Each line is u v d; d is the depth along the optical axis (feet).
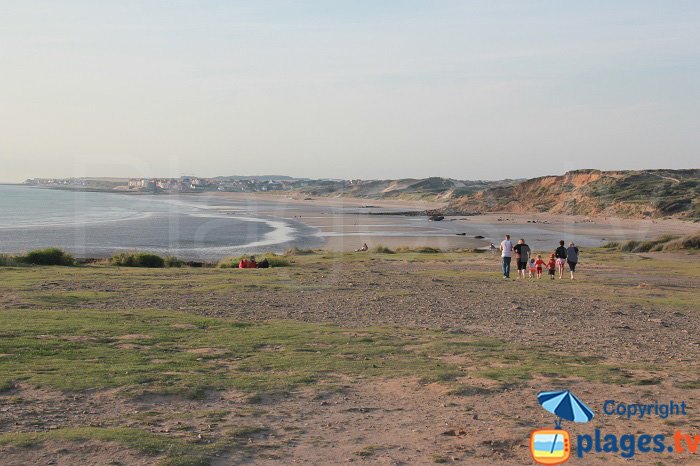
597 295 67.67
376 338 39.96
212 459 19.89
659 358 37.06
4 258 87.86
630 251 154.92
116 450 20.10
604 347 40.09
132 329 39.45
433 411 25.55
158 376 28.81
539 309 56.29
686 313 56.18
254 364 32.14
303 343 37.76
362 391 28.09
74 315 43.88
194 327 41.47
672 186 416.26
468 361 34.27
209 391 27.20
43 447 20.22
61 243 173.88
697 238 154.20
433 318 50.01
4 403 24.71
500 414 25.29
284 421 24.03
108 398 25.75
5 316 42.42
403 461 20.34
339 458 20.48
